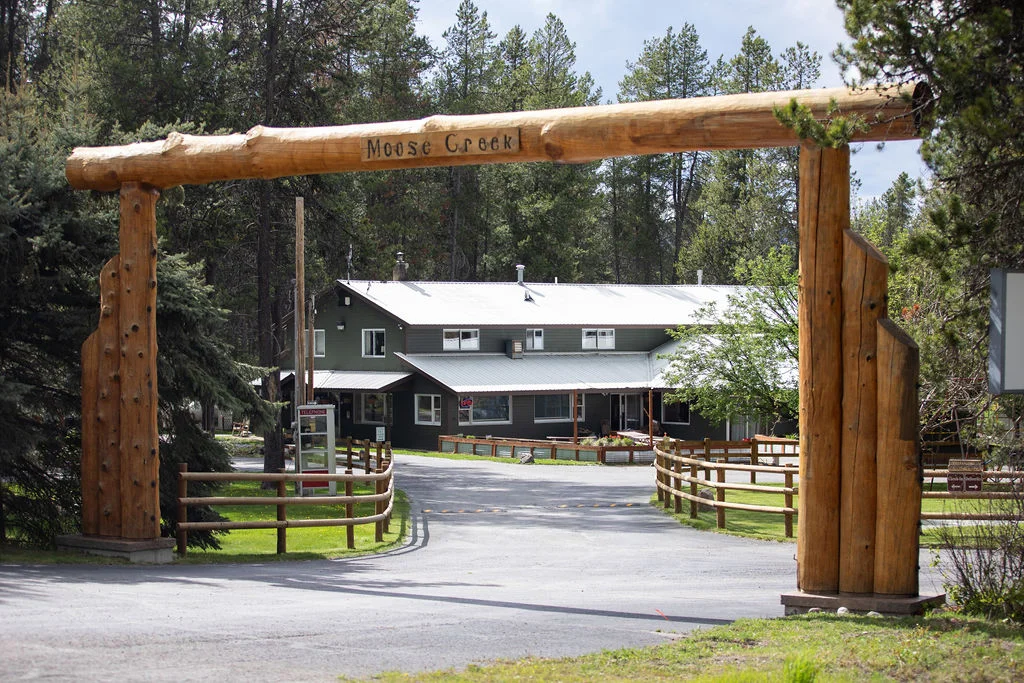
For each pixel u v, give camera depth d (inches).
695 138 378.3
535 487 1178.6
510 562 574.9
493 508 943.0
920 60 320.8
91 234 601.0
